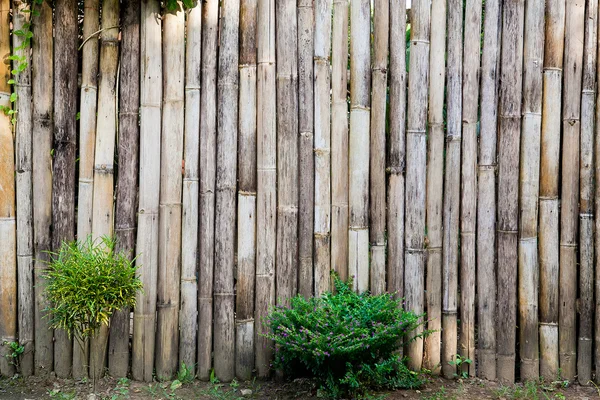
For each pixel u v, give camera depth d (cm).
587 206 320
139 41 315
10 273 316
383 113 321
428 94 322
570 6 316
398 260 322
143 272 316
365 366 288
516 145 318
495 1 316
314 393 303
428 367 328
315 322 281
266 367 323
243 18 317
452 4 318
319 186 320
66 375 321
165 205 317
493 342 325
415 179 320
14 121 312
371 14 341
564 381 322
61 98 311
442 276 326
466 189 321
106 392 306
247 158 319
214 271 323
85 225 315
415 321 298
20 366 320
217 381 322
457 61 318
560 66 317
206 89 317
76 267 274
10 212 315
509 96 317
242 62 318
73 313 271
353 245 321
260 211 320
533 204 320
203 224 320
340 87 319
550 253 321
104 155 314
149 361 320
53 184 313
